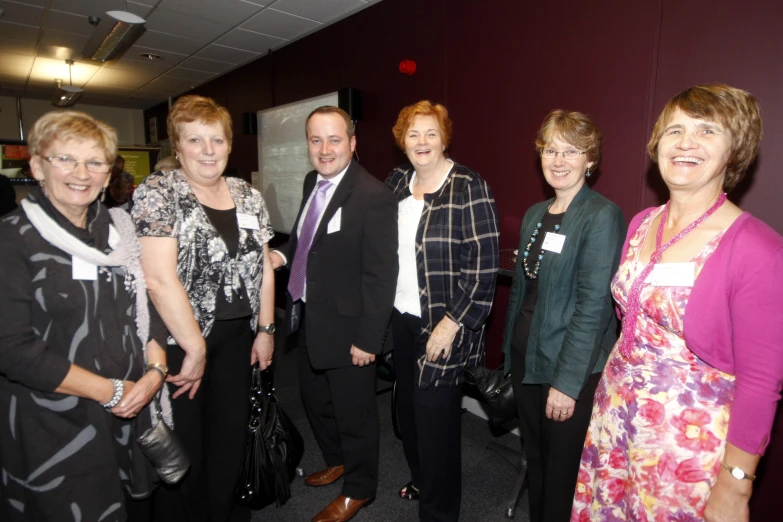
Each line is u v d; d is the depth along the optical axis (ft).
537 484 5.21
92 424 3.78
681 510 3.33
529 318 5.01
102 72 17.98
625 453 3.71
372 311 5.23
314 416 6.82
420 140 5.22
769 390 2.91
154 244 4.24
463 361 5.29
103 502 3.86
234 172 17.58
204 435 5.19
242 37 13.41
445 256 5.18
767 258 2.95
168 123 4.56
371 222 5.24
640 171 6.60
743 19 5.45
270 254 6.46
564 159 4.64
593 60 6.92
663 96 6.24
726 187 3.43
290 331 6.21
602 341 4.44
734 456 3.03
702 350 3.23
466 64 8.77
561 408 4.34
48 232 3.52
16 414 3.61
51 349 3.60
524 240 5.19
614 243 4.25
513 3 7.88
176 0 10.94
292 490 6.87
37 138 3.52
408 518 6.27
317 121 5.36
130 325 4.10
